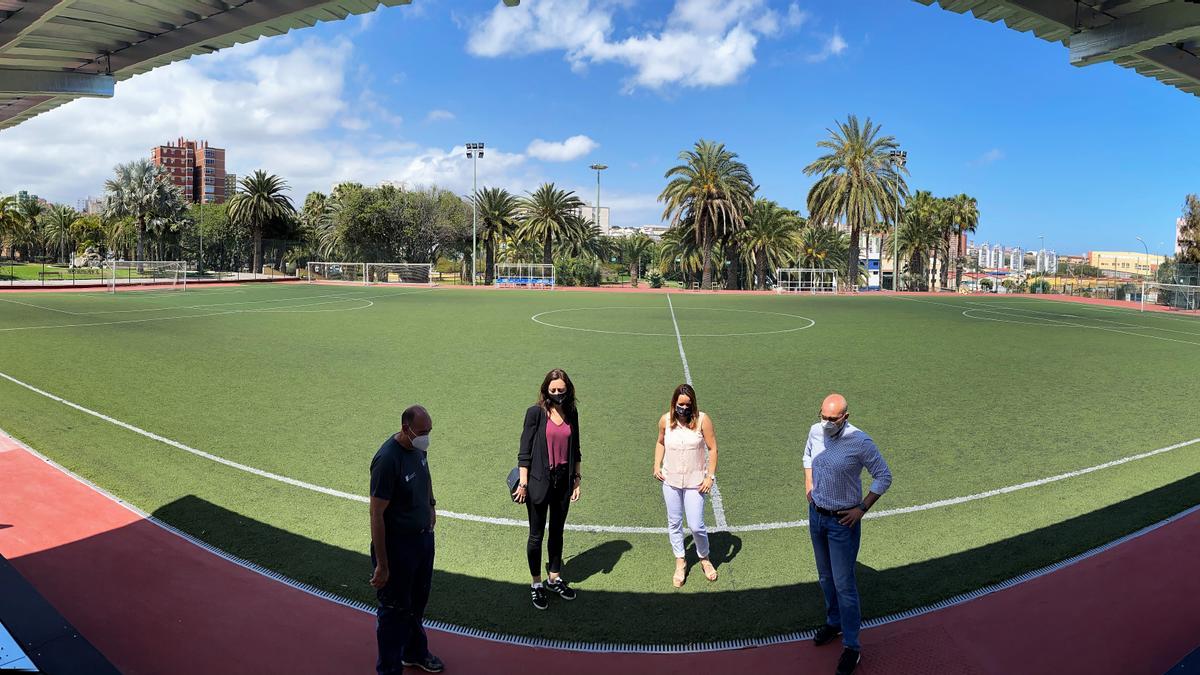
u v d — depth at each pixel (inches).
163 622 183.5
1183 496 281.7
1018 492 287.7
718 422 405.7
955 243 3041.3
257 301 1427.2
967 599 198.4
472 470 313.0
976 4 254.5
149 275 2404.0
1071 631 180.5
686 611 194.1
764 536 245.9
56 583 204.2
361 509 267.9
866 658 170.1
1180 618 185.6
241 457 329.1
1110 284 2102.6
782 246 2468.0
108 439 356.5
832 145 2113.7
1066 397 481.1
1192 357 693.9
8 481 291.9
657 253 3878.0
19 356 611.8
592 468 319.3
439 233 2908.5
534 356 663.8
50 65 339.9
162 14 286.5
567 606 196.5
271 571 214.7
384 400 455.8
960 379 549.3
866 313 1273.4
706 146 2182.6
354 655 170.6
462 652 173.5
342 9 265.3
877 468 168.7
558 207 2479.1
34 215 3831.2
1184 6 236.2
